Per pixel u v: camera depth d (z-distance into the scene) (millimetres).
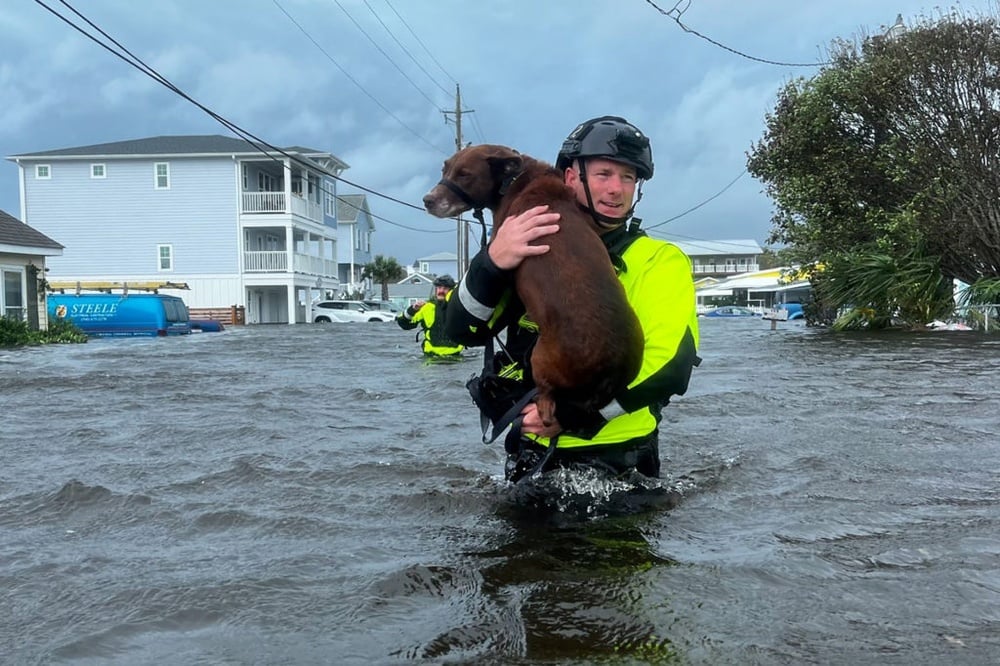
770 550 2703
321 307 40594
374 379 9008
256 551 2818
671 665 1856
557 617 2154
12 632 2135
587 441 3344
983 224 20625
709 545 2785
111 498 3564
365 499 3523
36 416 6250
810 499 3408
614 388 2701
